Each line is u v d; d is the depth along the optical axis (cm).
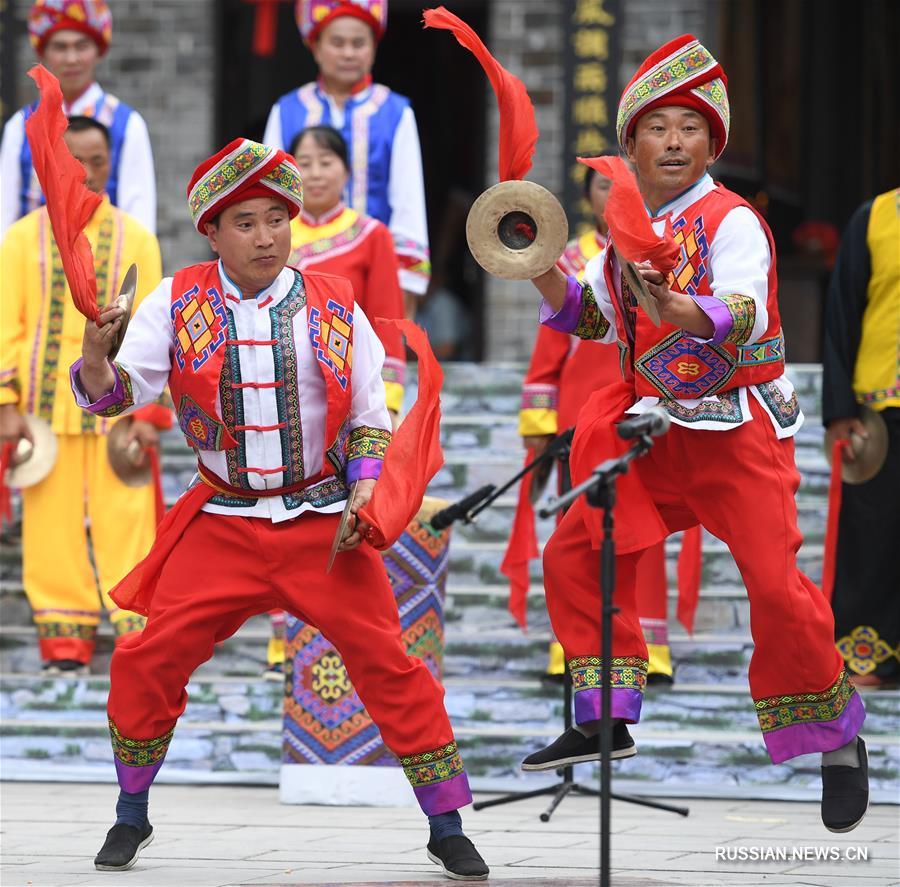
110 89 3759
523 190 1407
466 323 4162
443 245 4231
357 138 2517
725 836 1706
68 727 2205
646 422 1222
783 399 1433
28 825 1775
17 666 2420
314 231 2234
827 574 2175
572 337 2198
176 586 1475
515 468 2598
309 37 2561
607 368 2186
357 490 1446
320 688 1950
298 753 1950
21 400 2350
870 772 2048
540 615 2388
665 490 1443
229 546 1466
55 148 1405
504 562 2161
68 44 2578
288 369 1450
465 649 2317
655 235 1305
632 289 1316
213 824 1788
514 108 1429
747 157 4103
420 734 1450
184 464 2702
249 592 1466
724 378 1399
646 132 1424
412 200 2508
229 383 1445
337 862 1523
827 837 1695
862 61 4278
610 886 1306
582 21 3562
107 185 2577
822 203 4291
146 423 2325
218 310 1450
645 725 2164
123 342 1445
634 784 2077
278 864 1510
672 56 1414
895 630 2222
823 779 1433
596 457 1430
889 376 2219
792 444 1446
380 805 1933
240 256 1432
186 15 3744
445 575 1983
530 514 2162
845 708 1410
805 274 4012
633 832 1739
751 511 1398
